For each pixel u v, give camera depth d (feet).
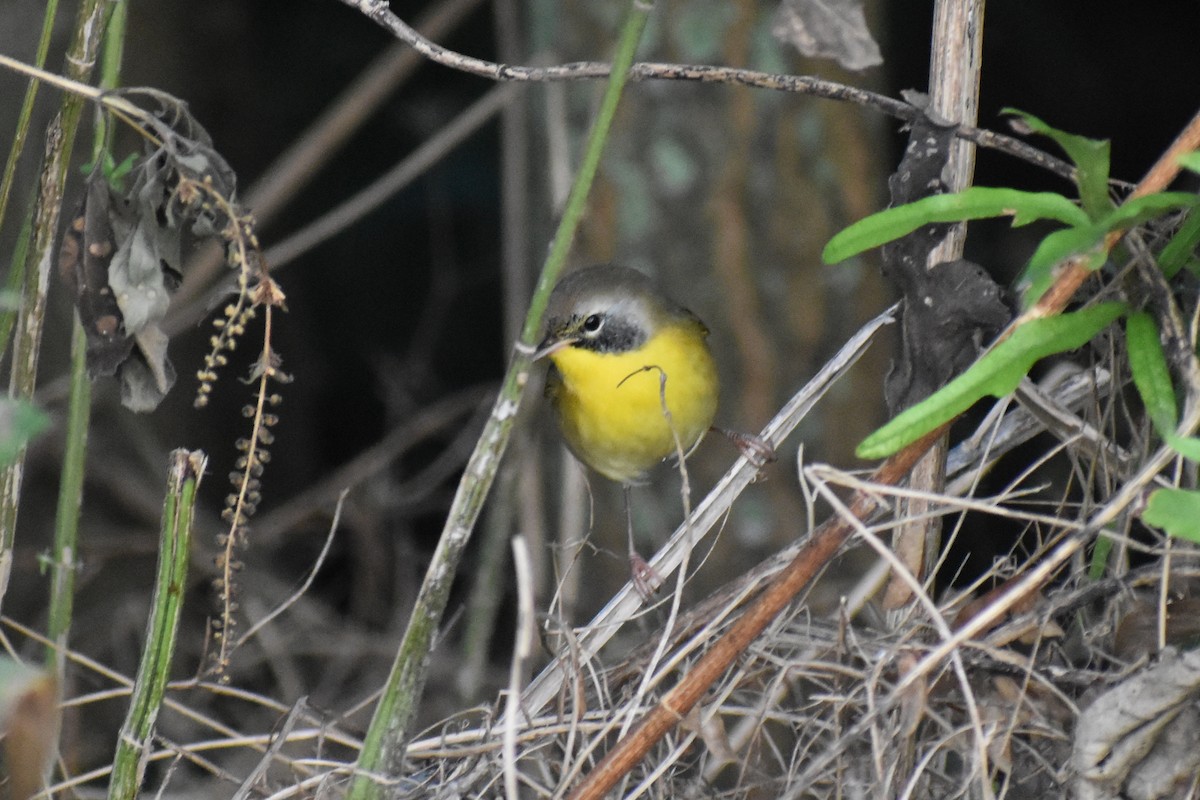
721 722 18.51
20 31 36.19
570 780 18.26
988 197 16.08
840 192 33.91
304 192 57.41
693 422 28.91
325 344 58.59
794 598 20.22
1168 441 14.99
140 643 38.60
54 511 38.04
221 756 33.19
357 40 57.88
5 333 18.13
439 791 19.24
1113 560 19.29
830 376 20.88
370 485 44.42
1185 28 51.60
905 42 50.78
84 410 19.72
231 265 16.74
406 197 58.13
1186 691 16.20
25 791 11.74
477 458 15.21
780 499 33.50
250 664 35.12
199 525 42.01
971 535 32.55
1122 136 51.49
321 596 46.21
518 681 15.46
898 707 18.54
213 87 49.60
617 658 23.86
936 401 15.31
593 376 28.35
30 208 18.13
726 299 33.76
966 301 17.37
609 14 33.96
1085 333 15.69
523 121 37.29
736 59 33.32
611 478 29.99
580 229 34.19
